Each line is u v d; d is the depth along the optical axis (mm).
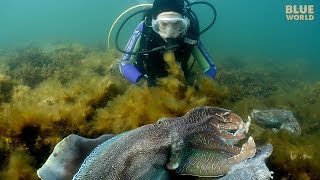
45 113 768
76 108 820
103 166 479
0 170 724
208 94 962
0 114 783
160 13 1030
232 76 2186
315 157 648
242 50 6668
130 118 790
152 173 483
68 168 554
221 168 500
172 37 1046
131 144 496
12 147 749
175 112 813
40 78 1547
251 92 1875
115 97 946
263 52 7105
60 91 966
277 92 1912
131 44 1160
